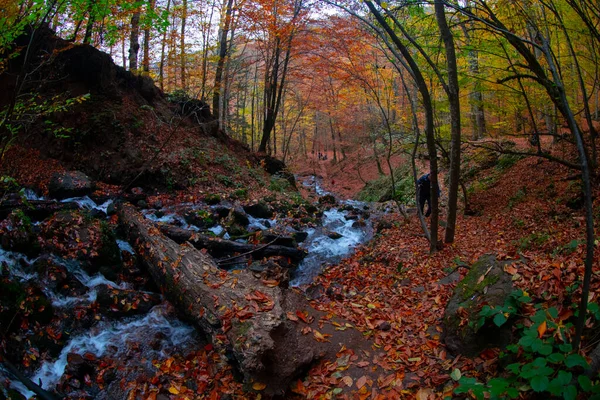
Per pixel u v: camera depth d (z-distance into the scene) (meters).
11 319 4.60
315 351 4.30
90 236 5.95
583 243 4.71
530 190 10.17
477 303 4.05
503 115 12.17
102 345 4.71
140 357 4.57
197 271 5.22
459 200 12.52
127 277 6.00
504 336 3.64
